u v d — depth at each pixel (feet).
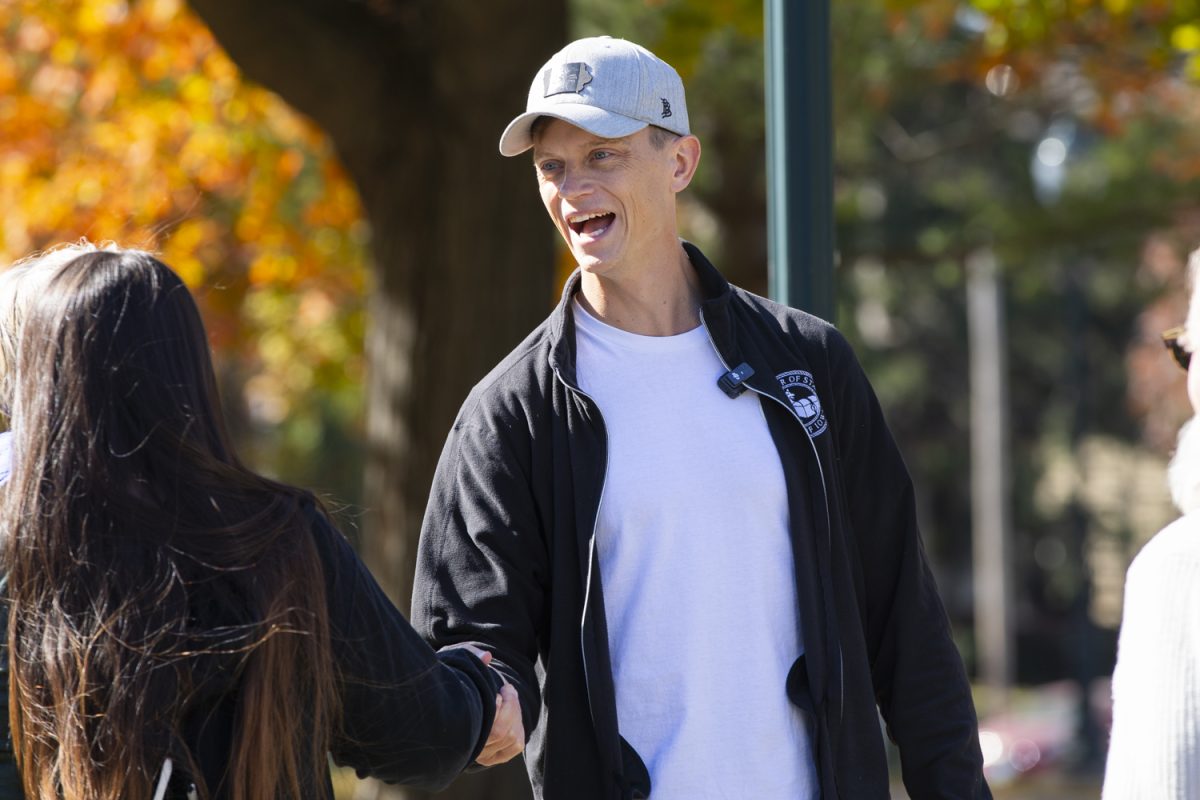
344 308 137.59
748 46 135.64
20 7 103.14
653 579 32.76
